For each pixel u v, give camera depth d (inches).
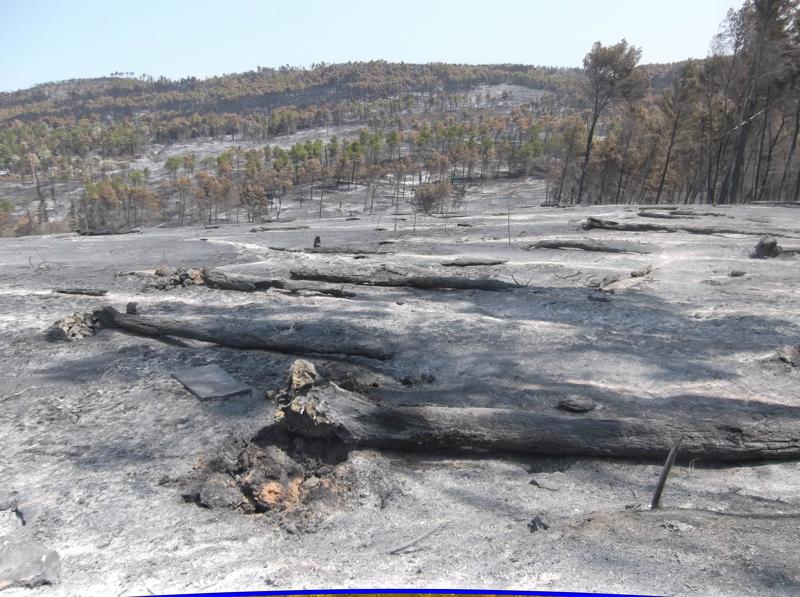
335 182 4205.2
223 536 141.1
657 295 375.9
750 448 173.8
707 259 477.4
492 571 118.7
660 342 284.7
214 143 7278.5
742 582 108.3
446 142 4722.0
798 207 904.3
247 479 164.4
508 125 6003.9
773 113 1413.6
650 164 1721.2
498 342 289.3
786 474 169.0
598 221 650.2
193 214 3634.4
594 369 250.7
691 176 1758.1
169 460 179.0
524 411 191.5
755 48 1185.4
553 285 413.4
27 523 148.1
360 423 181.6
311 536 141.3
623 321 325.4
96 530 143.6
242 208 3671.3
